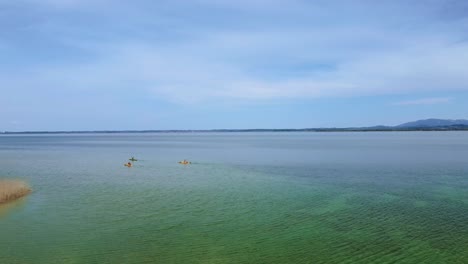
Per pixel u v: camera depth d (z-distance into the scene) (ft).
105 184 167.73
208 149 447.42
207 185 164.76
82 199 133.39
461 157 290.15
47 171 216.13
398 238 89.30
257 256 78.69
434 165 235.81
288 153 360.89
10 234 92.32
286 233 93.76
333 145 513.04
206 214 112.16
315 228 97.71
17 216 109.19
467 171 205.16
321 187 157.69
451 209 116.26
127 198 135.44
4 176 193.67
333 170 216.74
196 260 76.59
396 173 200.03
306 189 152.97
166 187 159.63
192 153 373.81
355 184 164.86
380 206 120.88
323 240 88.28
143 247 83.76
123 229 96.89
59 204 124.77
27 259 76.43
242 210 116.88
